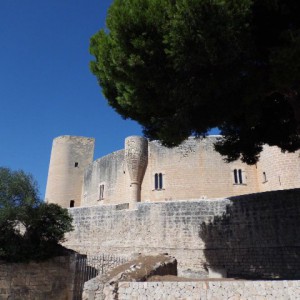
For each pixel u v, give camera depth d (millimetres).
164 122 13906
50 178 52156
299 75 10727
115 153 42156
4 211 17734
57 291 18250
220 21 9906
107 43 12898
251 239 19797
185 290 9875
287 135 16531
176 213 22875
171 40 10477
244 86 12398
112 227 25391
